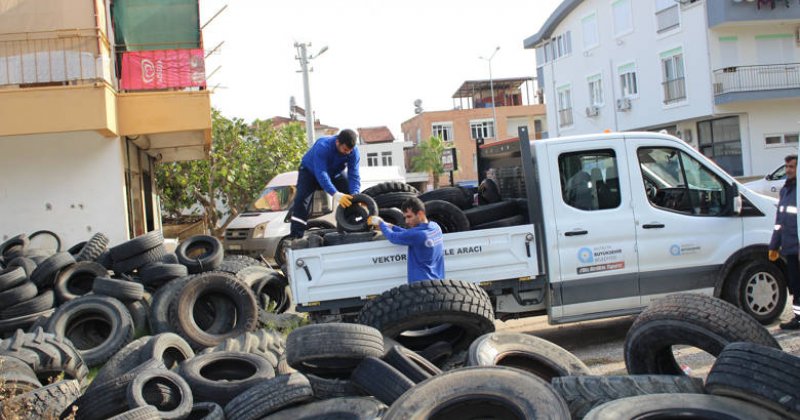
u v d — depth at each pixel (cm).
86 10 1357
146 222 1877
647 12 3641
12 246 1237
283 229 1727
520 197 838
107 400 538
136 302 915
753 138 3303
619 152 807
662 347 545
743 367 404
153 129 1448
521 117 6950
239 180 2666
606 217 794
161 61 1495
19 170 1411
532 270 769
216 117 2638
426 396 421
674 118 3534
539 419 393
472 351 533
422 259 708
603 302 794
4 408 498
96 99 1333
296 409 509
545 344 571
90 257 1117
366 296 740
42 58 1340
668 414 394
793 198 782
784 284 844
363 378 514
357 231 763
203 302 929
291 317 948
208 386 578
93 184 1432
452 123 6875
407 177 6738
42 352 645
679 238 809
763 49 3341
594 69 4081
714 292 823
